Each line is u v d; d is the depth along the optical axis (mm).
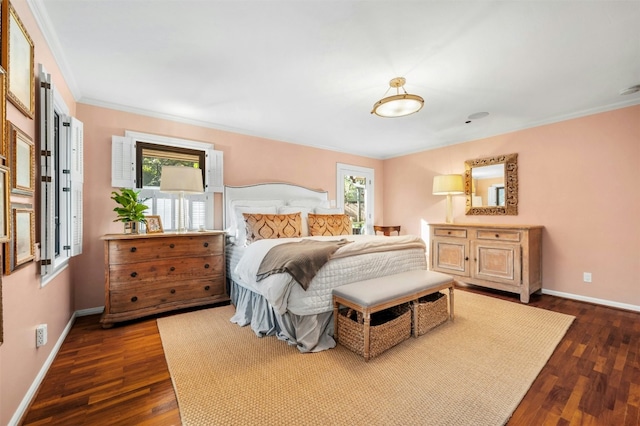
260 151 4117
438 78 2484
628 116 2967
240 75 2434
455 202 4508
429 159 4914
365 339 1888
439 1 1586
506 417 1355
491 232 3514
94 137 2912
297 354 1972
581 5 1607
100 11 1654
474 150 4285
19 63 1385
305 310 2074
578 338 2250
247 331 2379
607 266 3100
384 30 1840
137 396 1529
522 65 2262
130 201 2750
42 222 1702
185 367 1797
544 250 3557
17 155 1353
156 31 1850
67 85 2475
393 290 2080
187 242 2863
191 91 2738
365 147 4953
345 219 3820
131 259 2572
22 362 1415
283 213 3604
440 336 2264
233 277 3014
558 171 3449
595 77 2459
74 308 2730
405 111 2465
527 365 1832
